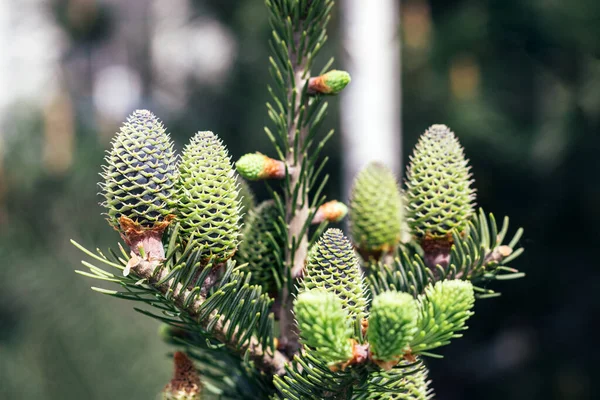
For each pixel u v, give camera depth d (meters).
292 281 0.48
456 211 0.48
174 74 3.33
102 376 1.34
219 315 0.45
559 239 2.45
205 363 0.52
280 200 0.49
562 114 2.25
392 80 2.10
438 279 0.49
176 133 2.56
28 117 2.01
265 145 2.49
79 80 2.52
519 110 2.41
